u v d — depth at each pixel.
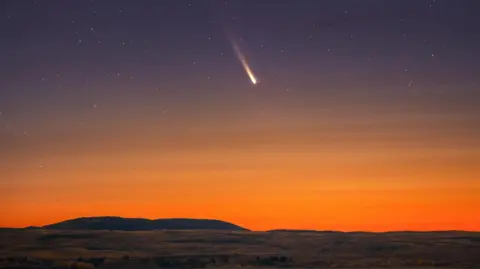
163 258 101.50
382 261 103.50
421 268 92.50
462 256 106.88
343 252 115.88
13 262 92.00
